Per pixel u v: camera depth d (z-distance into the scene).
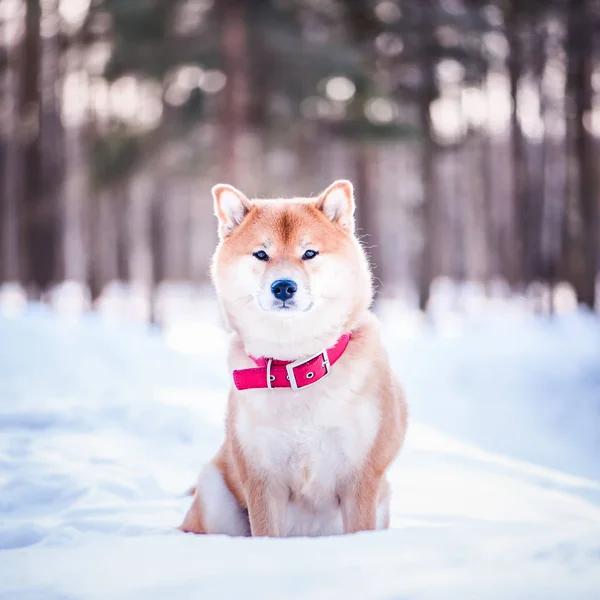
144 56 16.22
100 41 20.38
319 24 17.39
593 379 11.87
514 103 22.03
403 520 4.31
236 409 3.57
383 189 32.22
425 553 2.44
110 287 29.67
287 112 16.19
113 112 21.92
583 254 21.56
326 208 3.83
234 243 3.75
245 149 16.47
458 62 19.97
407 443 7.06
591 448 8.32
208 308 24.66
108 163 16.72
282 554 2.52
